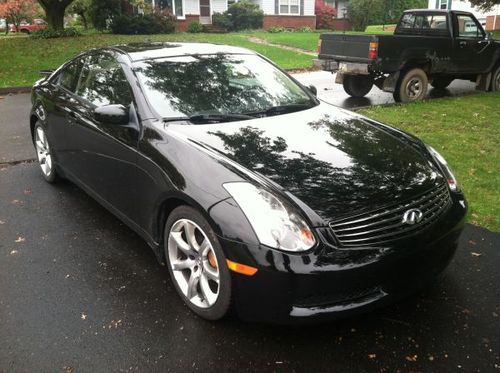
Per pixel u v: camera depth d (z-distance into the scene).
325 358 2.63
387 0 36.66
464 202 3.20
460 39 10.31
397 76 9.81
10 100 11.09
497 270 3.48
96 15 27.70
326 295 2.52
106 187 3.91
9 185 5.24
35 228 4.19
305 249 2.47
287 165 2.92
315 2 36.28
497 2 19.25
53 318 2.98
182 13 31.38
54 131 4.74
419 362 2.60
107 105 3.50
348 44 9.91
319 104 4.18
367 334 2.82
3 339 2.79
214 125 3.42
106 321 2.94
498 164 5.84
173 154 3.06
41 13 42.00
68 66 4.93
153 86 3.66
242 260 2.54
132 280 3.39
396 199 2.75
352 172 2.92
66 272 3.49
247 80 4.07
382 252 2.57
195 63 4.03
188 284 3.01
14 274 3.47
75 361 2.61
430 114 8.64
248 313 2.66
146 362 2.61
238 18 31.88
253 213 2.56
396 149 3.33
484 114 8.65
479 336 2.79
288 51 20.38
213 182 2.77
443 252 2.90
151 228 3.32
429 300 3.14
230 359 2.63
